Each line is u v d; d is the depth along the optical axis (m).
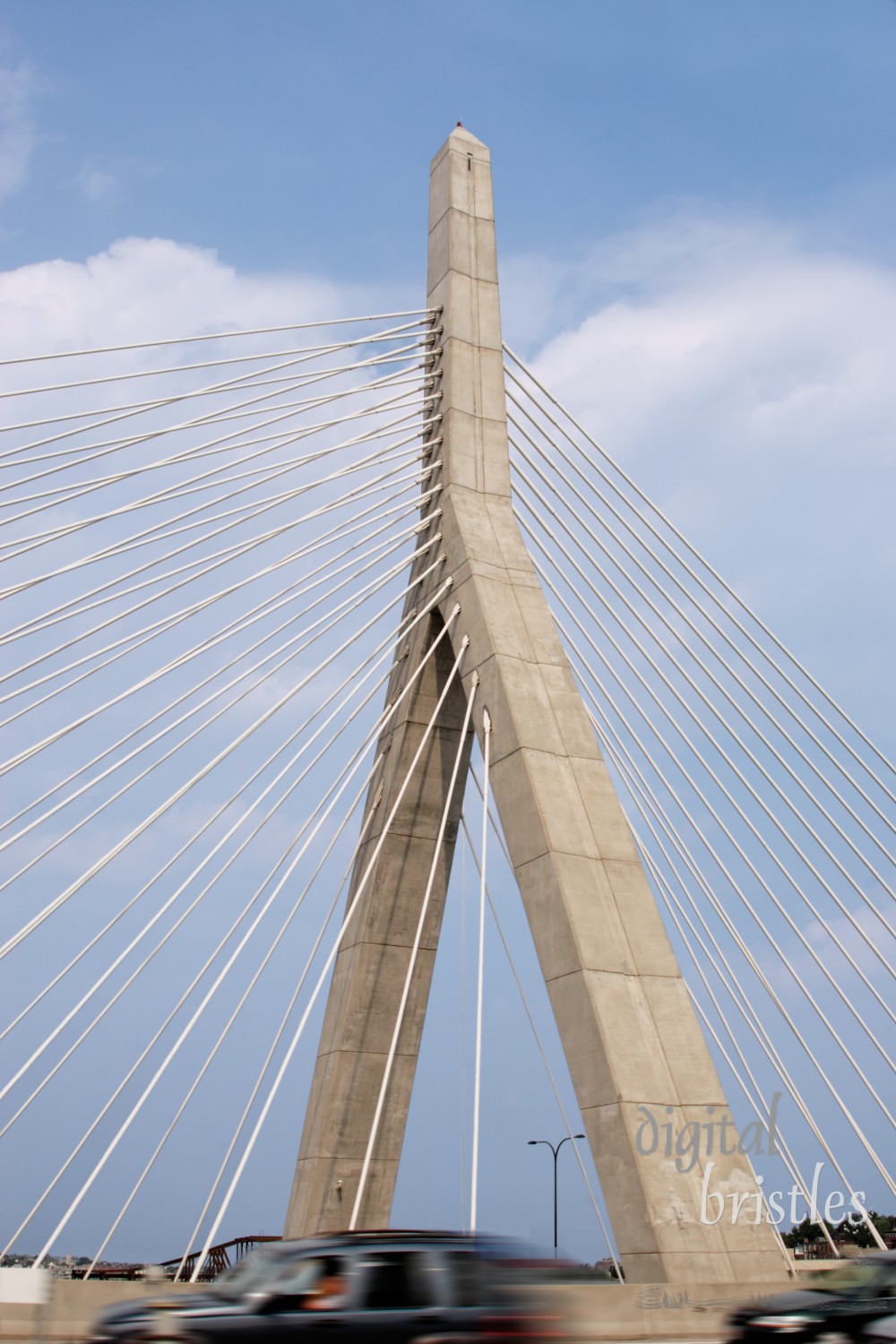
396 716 26.44
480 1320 8.63
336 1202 23.97
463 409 26.61
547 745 22.61
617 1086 19.17
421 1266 8.82
